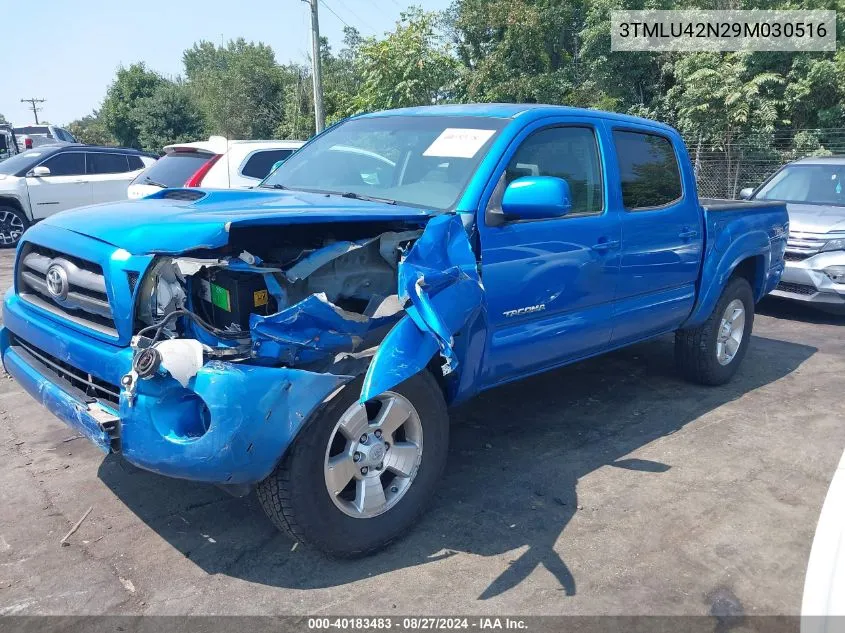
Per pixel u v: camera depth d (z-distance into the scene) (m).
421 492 3.39
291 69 41.22
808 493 3.94
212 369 2.70
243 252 2.92
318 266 3.02
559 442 4.57
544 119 4.10
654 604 2.94
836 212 8.21
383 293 3.34
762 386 5.80
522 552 3.30
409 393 3.28
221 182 8.52
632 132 4.76
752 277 6.00
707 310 5.32
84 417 2.94
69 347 3.14
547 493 3.87
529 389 5.57
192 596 2.95
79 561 3.17
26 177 13.28
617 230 4.39
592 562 3.23
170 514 3.58
